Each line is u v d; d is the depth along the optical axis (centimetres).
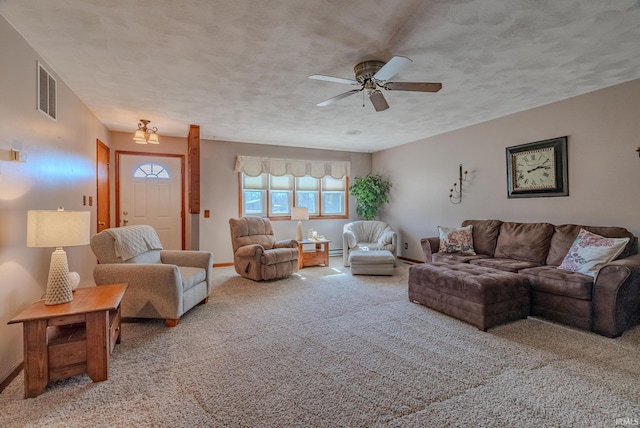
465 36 232
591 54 263
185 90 337
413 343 255
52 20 207
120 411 171
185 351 241
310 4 192
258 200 635
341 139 593
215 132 531
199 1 188
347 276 495
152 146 548
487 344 252
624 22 216
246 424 160
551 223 394
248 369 215
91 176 406
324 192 701
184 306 305
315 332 277
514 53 260
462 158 512
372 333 275
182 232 567
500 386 193
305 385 195
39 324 187
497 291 286
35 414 169
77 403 178
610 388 190
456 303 304
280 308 342
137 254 323
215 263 587
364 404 176
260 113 421
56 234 200
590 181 356
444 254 433
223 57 262
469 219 497
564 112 378
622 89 329
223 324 296
